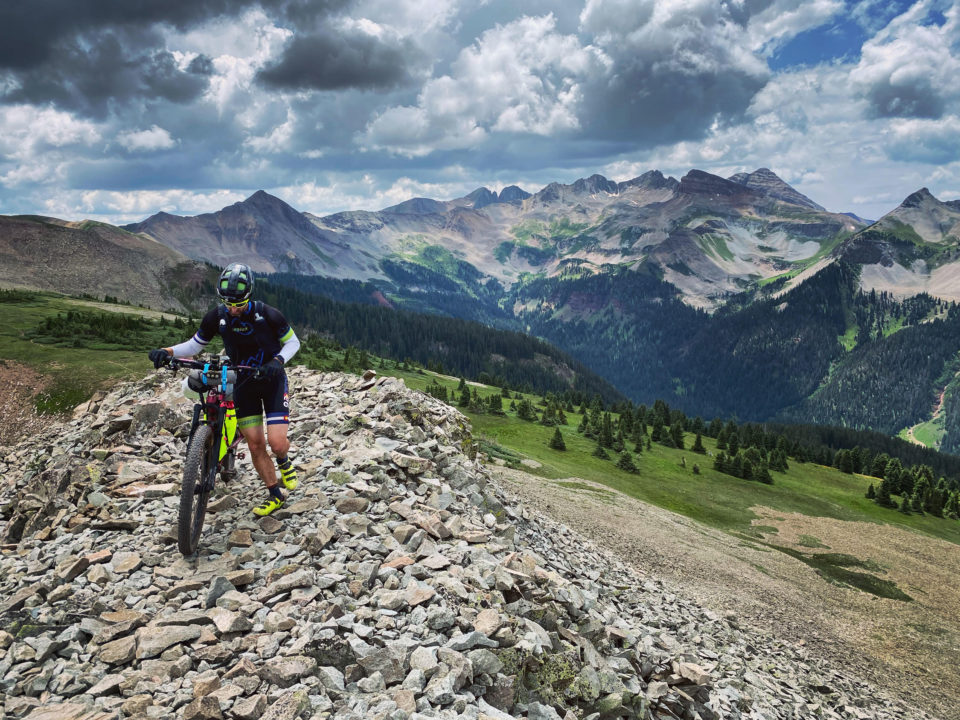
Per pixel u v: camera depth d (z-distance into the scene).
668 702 7.61
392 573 6.47
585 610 8.02
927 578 67.44
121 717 4.25
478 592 6.44
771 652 19.61
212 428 6.70
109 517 7.72
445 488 9.60
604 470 102.81
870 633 40.28
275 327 6.83
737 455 126.75
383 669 4.95
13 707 4.35
